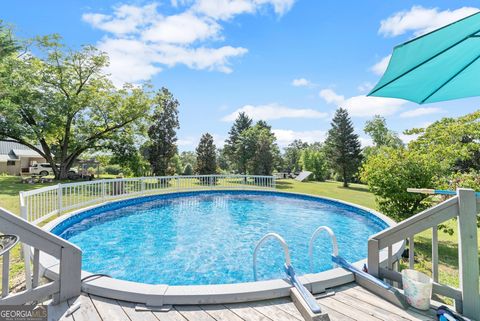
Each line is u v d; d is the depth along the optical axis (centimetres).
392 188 638
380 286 246
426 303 220
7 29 1466
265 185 1617
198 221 856
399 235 259
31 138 1667
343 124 2409
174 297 231
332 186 2275
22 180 1538
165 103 2550
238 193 1372
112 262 527
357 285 270
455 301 218
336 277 268
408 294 228
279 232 747
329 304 234
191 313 220
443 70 200
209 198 1258
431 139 876
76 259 238
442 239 636
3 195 1004
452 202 229
